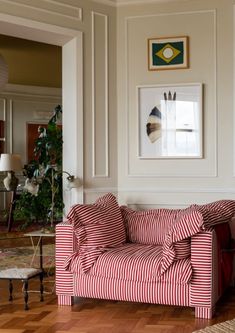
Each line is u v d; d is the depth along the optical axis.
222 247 4.07
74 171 5.27
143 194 5.41
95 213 4.07
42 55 7.86
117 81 5.50
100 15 5.39
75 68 5.25
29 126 10.13
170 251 3.70
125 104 5.47
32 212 5.34
